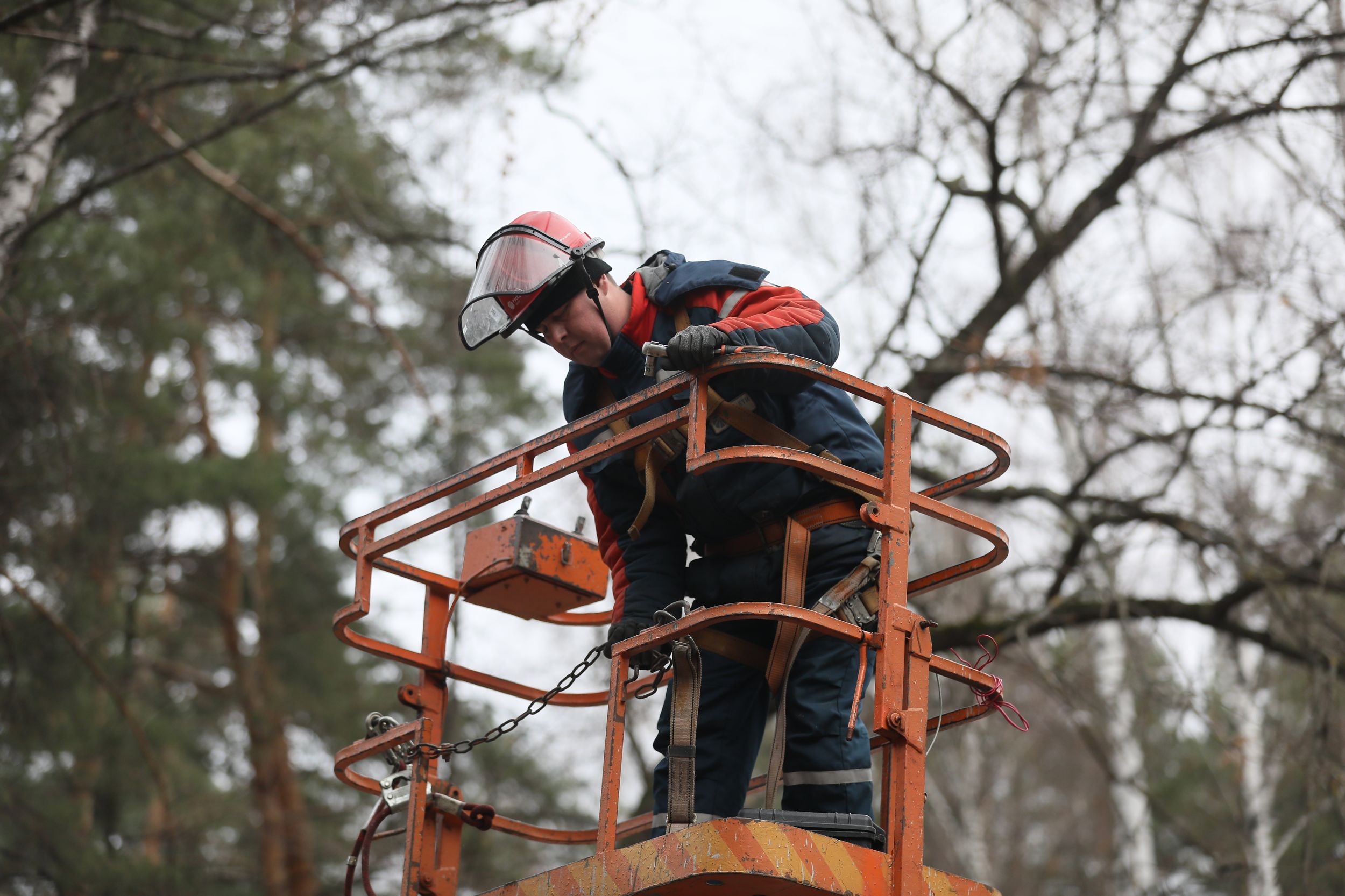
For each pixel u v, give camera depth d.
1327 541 13.62
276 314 24.77
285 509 25.23
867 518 4.68
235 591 25.19
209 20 11.52
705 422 4.66
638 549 5.47
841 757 4.87
